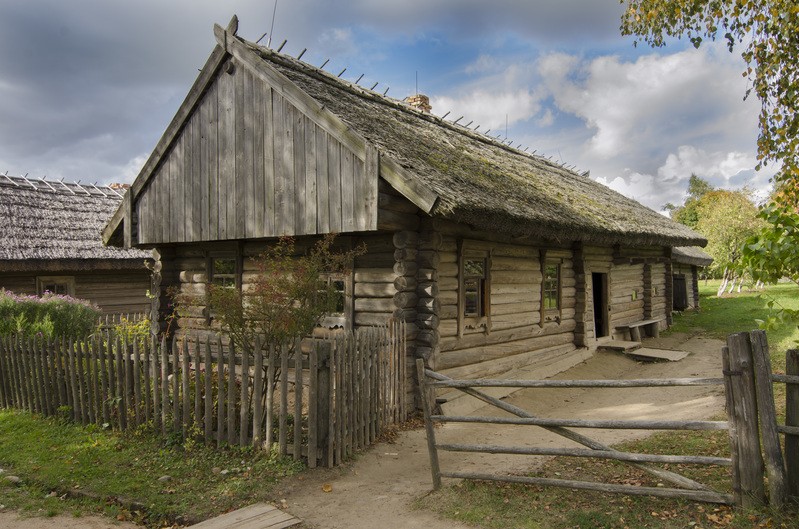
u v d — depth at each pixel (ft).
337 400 21.30
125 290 57.00
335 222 28.48
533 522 15.48
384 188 27.20
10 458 22.68
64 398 27.30
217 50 33.76
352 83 41.57
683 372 40.29
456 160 33.58
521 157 53.72
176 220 36.76
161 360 23.80
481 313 34.30
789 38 23.73
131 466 21.34
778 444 14.23
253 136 32.50
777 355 40.14
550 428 16.99
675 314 75.20
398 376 27.17
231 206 33.60
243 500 18.26
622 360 45.55
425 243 29.12
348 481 19.83
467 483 18.48
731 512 14.51
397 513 17.04
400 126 35.01
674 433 23.06
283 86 30.78
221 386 22.31
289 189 30.60
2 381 29.99
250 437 22.43
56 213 54.80
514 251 37.35
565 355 42.60
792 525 13.44
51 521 17.34
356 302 30.86
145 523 17.29
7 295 38.68
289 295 22.84
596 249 48.42
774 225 15.92
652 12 27.25
